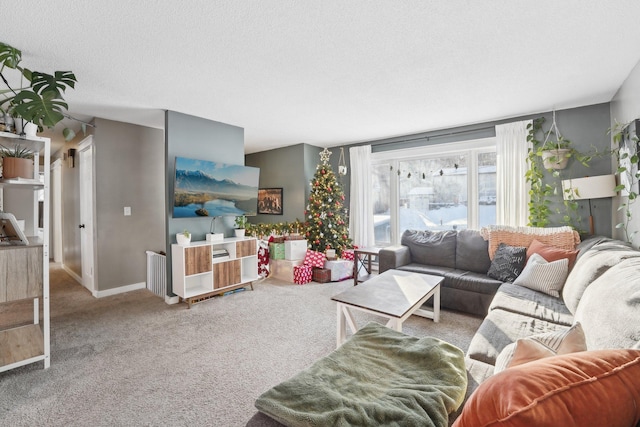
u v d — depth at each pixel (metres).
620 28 1.95
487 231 3.47
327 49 2.20
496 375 0.70
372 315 3.13
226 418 1.67
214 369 2.14
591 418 0.58
